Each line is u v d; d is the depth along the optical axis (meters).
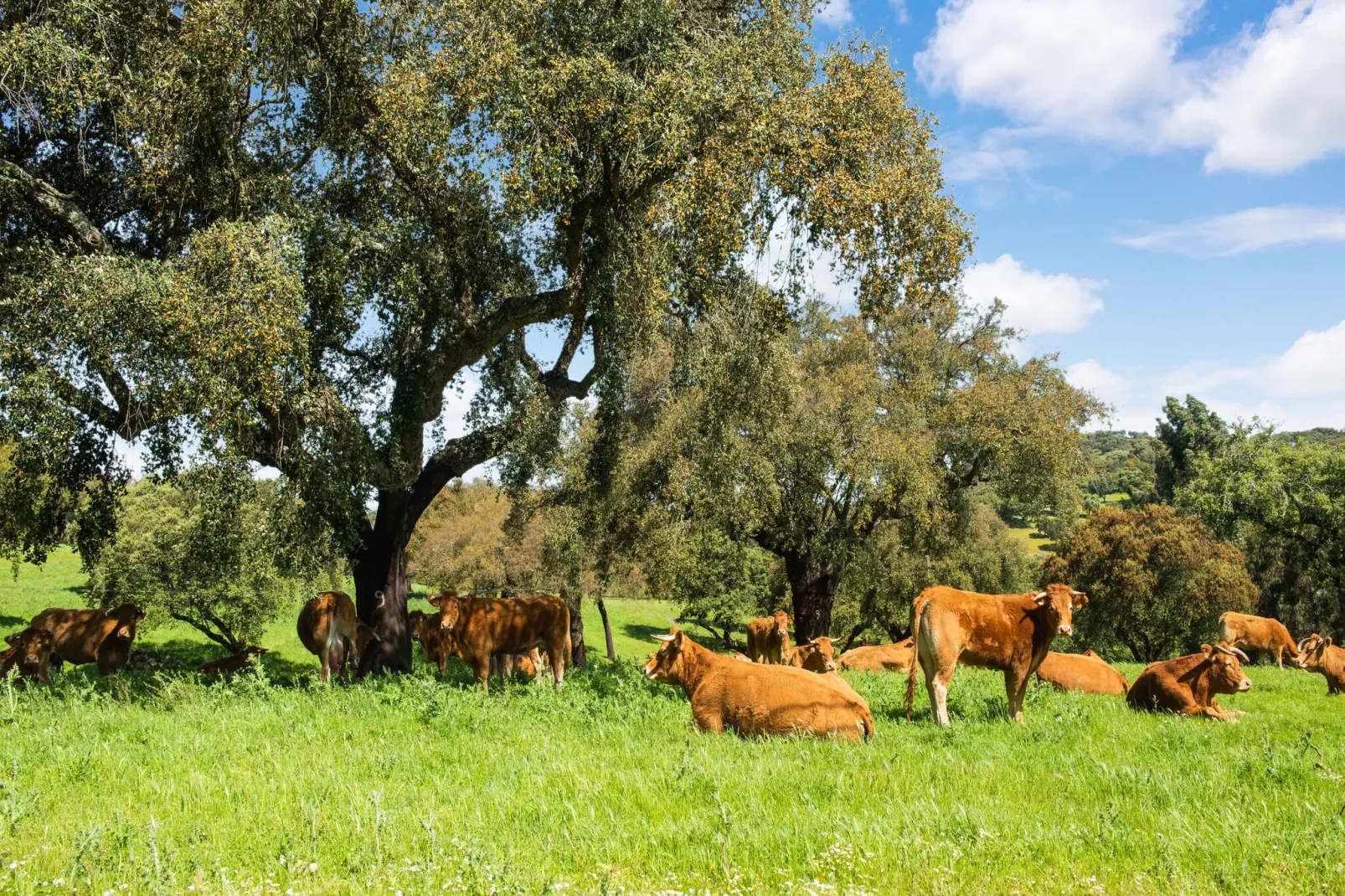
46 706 9.02
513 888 3.91
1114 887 4.19
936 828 4.94
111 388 12.73
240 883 4.02
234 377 11.38
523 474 16.50
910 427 26.22
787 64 14.30
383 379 15.58
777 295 15.95
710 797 5.54
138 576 25.67
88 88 11.72
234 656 16.86
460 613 13.24
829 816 5.17
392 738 7.76
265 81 13.08
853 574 28.64
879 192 13.49
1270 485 41.31
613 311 14.85
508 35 12.50
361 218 14.53
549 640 14.12
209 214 13.56
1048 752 7.55
